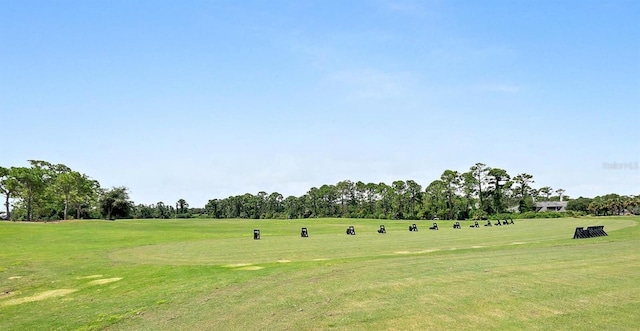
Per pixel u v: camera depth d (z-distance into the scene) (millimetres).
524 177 142000
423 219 131875
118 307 17438
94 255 35625
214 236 58438
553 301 14984
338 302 15742
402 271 21734
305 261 28234
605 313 13547
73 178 116750
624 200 136125
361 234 61906
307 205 164875
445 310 14188
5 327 15641
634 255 25719
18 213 127625
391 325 12820
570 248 30844
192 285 20891
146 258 32781
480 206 136625
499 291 16547
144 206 165375
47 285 23406
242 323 13820
